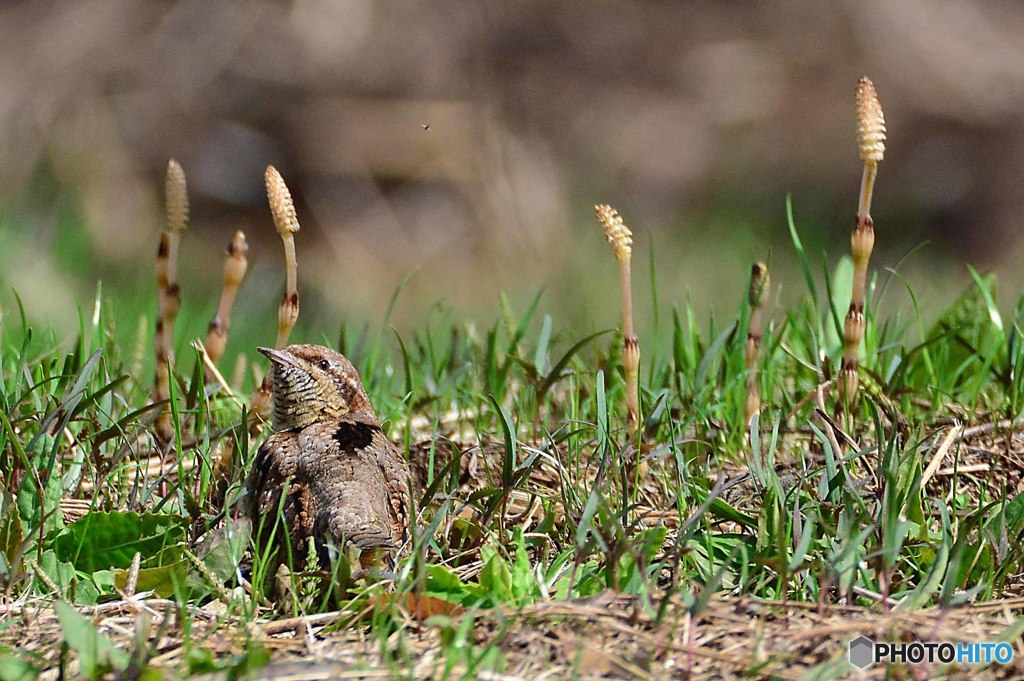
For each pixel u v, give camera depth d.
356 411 8.87
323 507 7.64
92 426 9.07
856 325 8.84
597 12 34.19
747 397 9.84
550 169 31.88
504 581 7.19
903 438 8.98
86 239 25.89
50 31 29.08
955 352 11.34
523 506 8.88
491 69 32.03
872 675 6.36
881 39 33.34
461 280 28.91
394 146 30.27
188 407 9.25
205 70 29.62
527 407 10.56
